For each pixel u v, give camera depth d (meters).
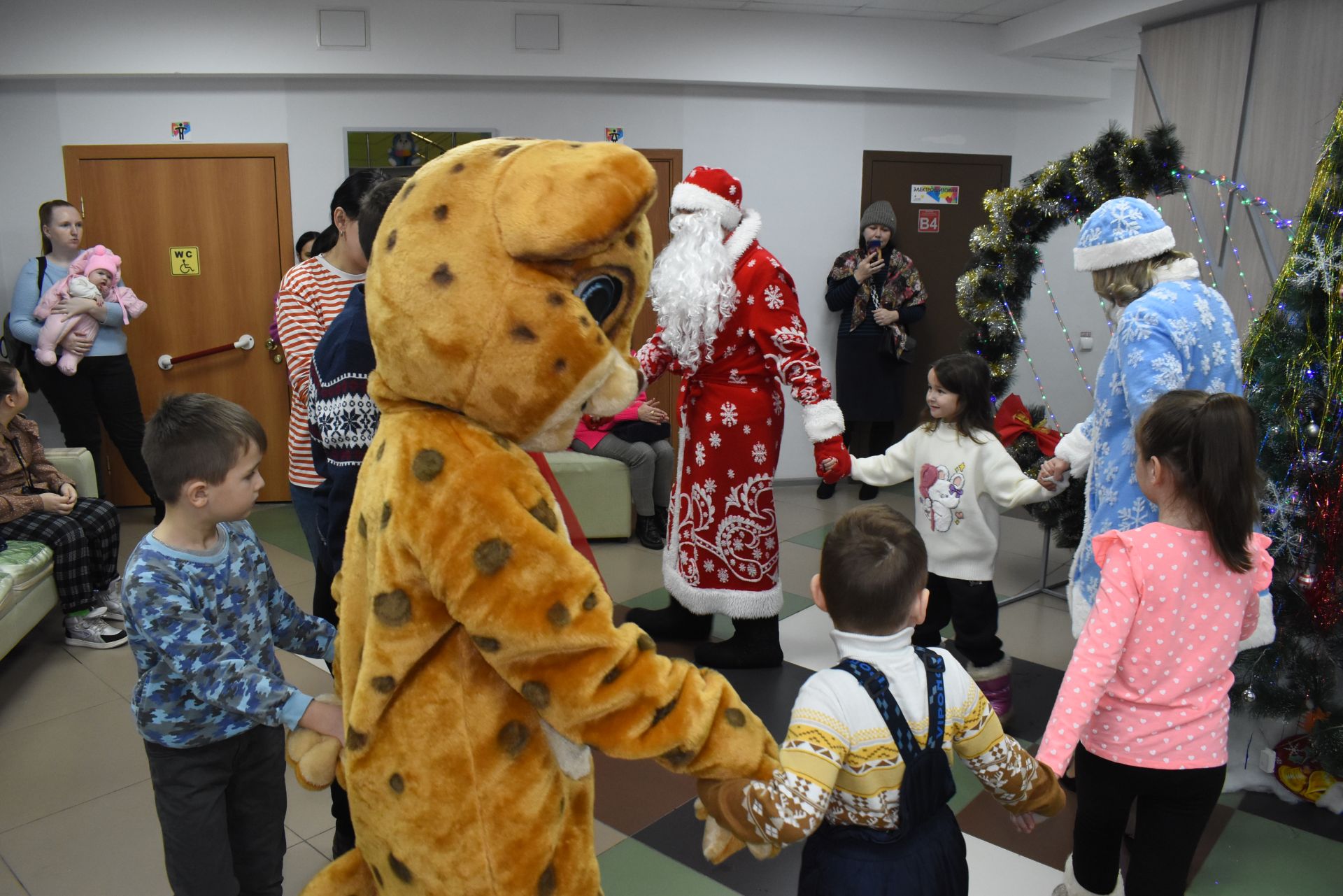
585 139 5.03
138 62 4.46
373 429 1.49
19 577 2.82
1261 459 2.12
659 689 0.92
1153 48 4.42
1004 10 4.91
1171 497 1.46
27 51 4.39
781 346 2.60
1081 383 6.05
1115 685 1.48
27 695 2.76
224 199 4.79
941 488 2.56
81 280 4.16
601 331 0.93
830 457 2.57
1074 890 1.69
